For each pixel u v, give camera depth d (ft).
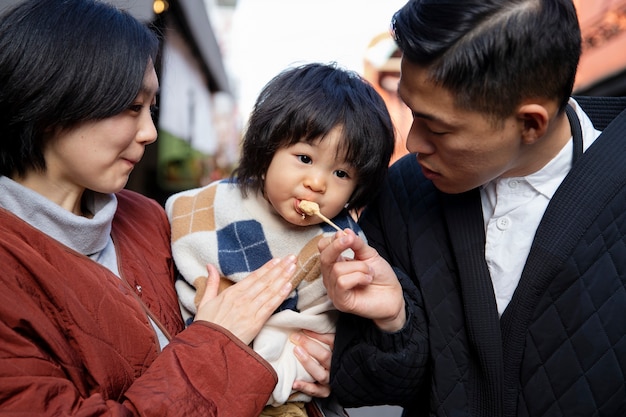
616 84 12.29
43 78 2.93
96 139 3.12
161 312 3.65
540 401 3.34
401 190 4.10
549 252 3.29
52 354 2.83
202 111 22.86
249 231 3.90
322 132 3.50
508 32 2.84
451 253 3.76
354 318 3.77
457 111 2.97
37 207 3.13
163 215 4.29
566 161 3.43
